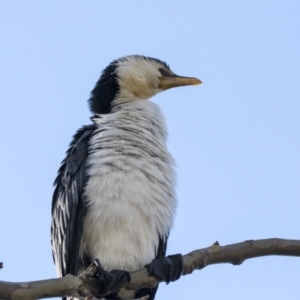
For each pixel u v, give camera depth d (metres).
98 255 12.16
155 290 12.75
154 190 12.25
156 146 12.68
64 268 12.40
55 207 13.26
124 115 13.09
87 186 12.17
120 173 12.09
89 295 9.91
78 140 13.03
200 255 11.03
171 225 12.83
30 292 9.35
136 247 12.12
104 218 11.98
